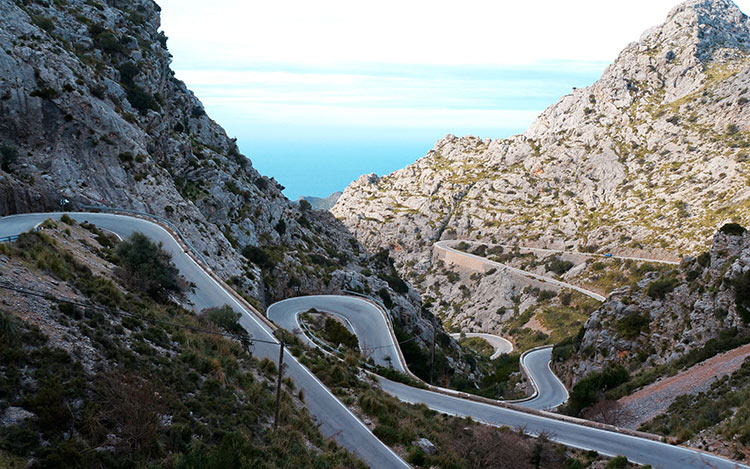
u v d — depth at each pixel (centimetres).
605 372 5456
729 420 3325
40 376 1906
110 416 1889
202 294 4753
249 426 2380
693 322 5834
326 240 11788
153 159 7331
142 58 8688
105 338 2341
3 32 6206
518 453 3125
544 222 19125
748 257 5653
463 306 16800
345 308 7556
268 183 11862
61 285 2694
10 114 5916
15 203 5228
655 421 4050
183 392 2345
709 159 17325
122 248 4128
